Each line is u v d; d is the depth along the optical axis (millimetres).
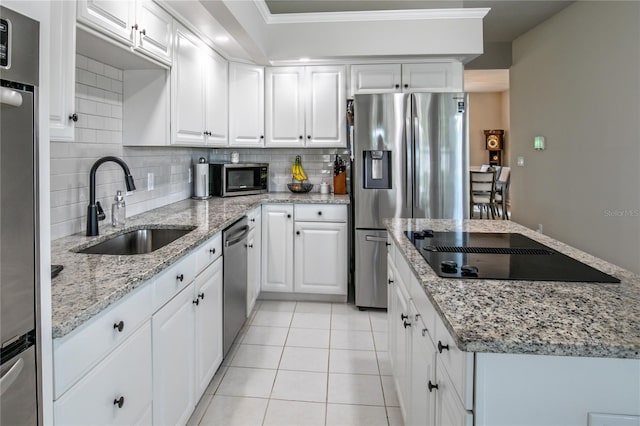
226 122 3324
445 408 986
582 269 1260
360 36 3475
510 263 1339
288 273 3463
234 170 3613
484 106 9969
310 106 3635
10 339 735
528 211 4941
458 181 3211
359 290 3316
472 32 3432
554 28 4316
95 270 1334
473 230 1979
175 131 2412
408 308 1556
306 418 1921
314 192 4000
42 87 810
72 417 952
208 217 2449
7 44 711
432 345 1133
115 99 2285
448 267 1239
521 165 5102
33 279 791
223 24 2580
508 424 806
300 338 2781
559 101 4250
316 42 3486
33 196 782
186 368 1724
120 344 1178
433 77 3564
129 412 1234
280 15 3424
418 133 3201
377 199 3252
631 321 858
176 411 1617
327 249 3424
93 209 1881
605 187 3580
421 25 3449
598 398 787
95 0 1585
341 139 3639
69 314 949
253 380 2246
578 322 854
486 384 803
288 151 4023
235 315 2537
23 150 751
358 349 2619
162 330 1478
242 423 1879
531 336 788
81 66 1973
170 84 2350
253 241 3141
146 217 2443
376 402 2049
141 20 1961
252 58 3428
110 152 2240
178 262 1630
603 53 3561
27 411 787
